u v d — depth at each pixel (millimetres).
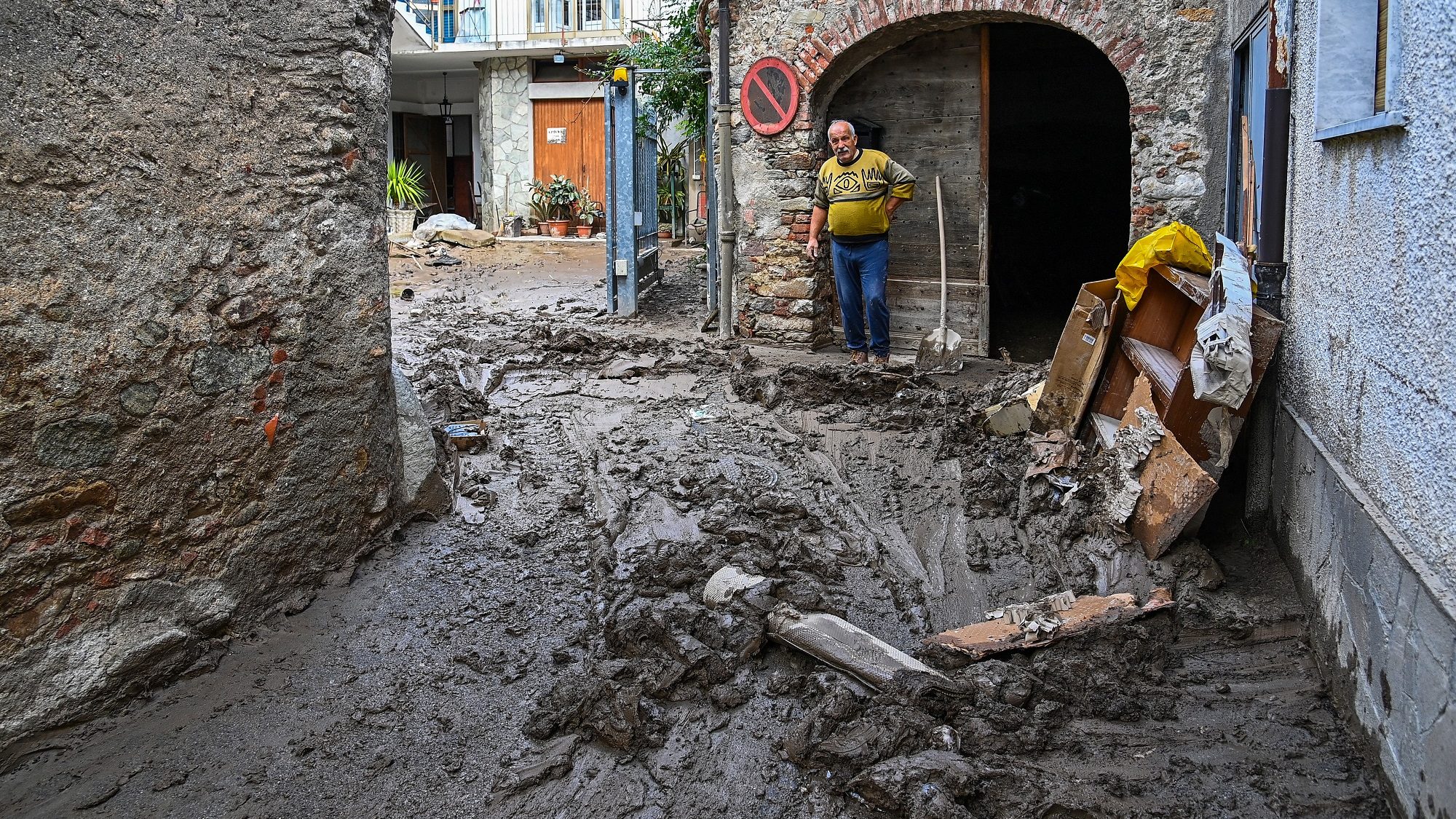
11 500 2896
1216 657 3561
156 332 3236
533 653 3592
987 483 4926
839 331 9531
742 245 9320
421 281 12836
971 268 8906
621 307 10578
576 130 20812
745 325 9438
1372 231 3016
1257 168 5504
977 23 8352
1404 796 2580
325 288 3848
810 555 4297
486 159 21281
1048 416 5336
